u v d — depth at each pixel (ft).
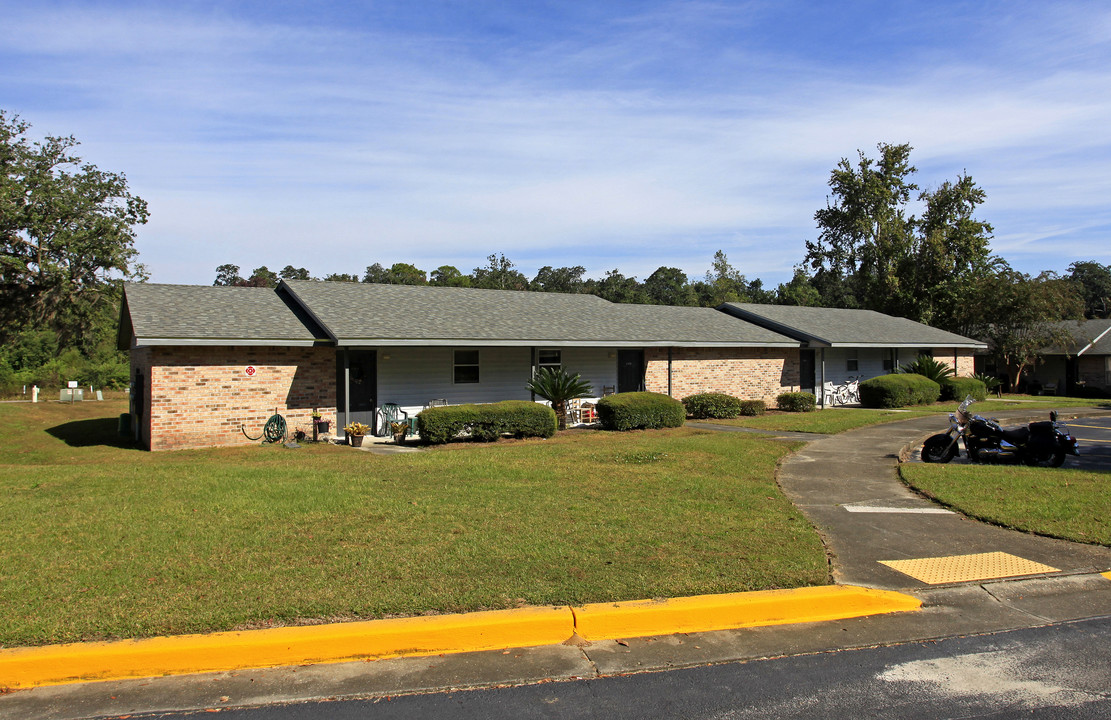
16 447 55.52
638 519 24.81
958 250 138.72
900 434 54.44
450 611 16.29
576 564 19.56
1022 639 16.10
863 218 148.25
